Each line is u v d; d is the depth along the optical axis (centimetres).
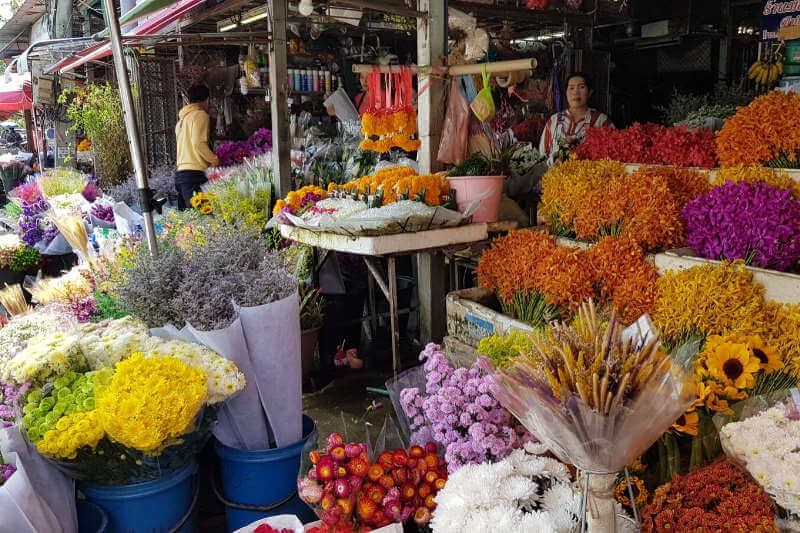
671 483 177
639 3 754
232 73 729
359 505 193
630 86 848
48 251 589
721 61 791
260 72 693
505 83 410
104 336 235
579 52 669
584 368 136
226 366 216
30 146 1364
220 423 235
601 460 139
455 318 324
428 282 402
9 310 347
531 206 414
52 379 213
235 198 464
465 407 199
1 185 1159
